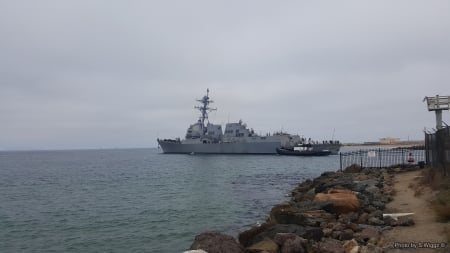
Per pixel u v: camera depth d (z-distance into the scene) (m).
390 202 20.86
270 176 59.12
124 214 27.28
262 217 24.91
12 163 132.25
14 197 39.72
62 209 30.67
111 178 61.94
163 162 109.12
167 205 30.92
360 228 14.72
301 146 114.81
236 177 57.75
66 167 100.81
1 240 20.42
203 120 129.38
